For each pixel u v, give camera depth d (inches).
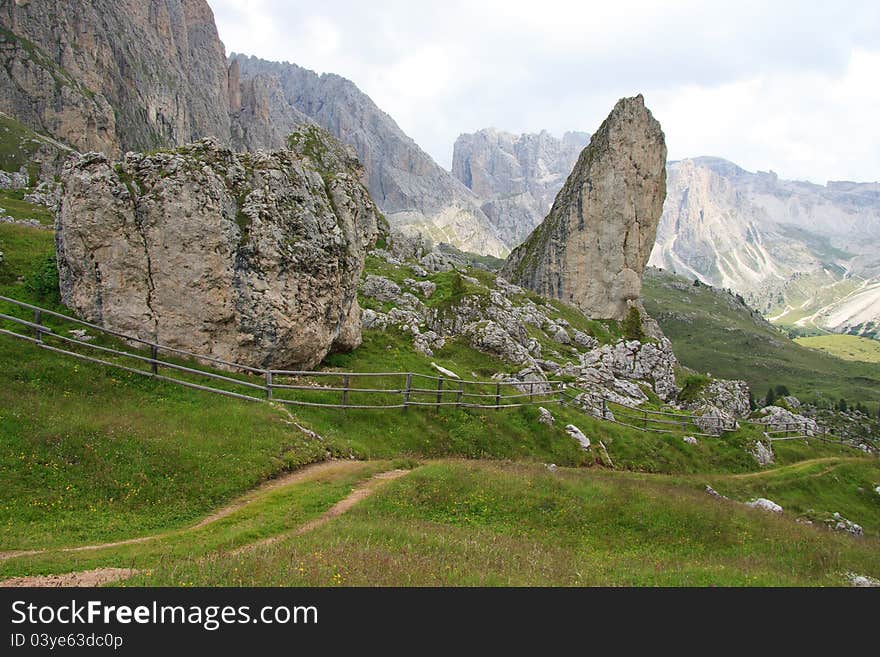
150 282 1097.4
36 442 774.5
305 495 852.0
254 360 1170.0
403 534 718.5
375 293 2470.5
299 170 1286.9
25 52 7716.5
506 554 705.6
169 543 653.3
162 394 994.1
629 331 3629.4
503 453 1317.7
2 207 2175.2
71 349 1008.9
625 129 4746.6
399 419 1266.0
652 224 4896.7
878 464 1948.8
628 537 886.4
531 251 5526.6
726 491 1505.9
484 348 2039.9
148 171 1103.0
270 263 1159.6
